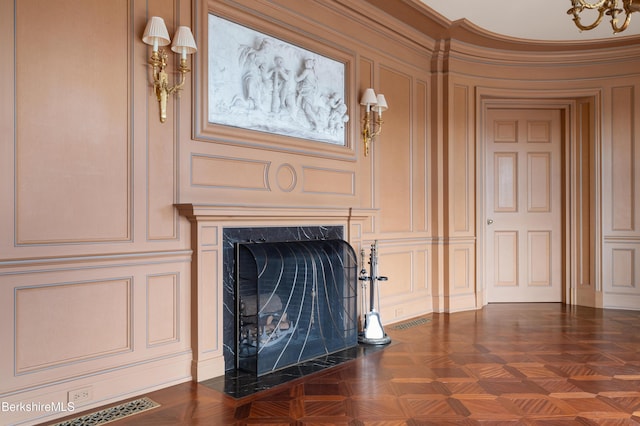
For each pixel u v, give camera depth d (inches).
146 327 118.1
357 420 102.0
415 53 213.5
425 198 218.2
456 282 222.1
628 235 225.1
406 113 208.4
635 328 185.9
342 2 170.4
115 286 112.6
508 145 243.4
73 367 105.3
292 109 154.3
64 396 103.3
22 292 97.9
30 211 99.3
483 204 237.9
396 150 202.8
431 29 205.3
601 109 229.5
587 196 236.8
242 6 138.8
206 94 129.0
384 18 188.7
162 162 121.4
